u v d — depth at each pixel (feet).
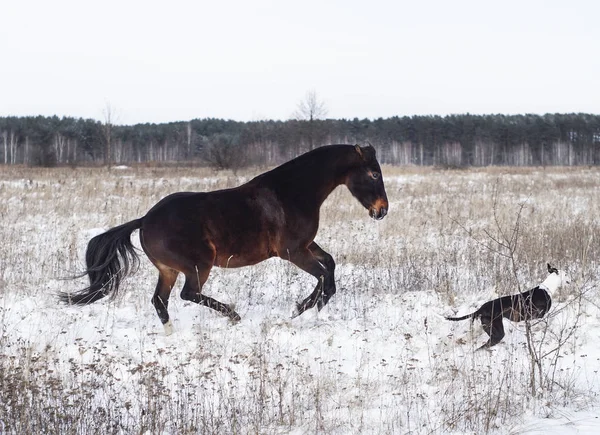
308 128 179.22
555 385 18.70
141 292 30.25
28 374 17.70
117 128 308.40
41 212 54.90
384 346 22.86
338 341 23.38
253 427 15.89
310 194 26.61
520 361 20.93
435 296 28.99
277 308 28.30
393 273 33.60
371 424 16.35
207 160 138.51
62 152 235.20
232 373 18.86
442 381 19.19
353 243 39.68
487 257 34.58
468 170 159.63
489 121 327.67
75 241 40.50
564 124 313.53
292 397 17.19
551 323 24.40
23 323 25.00
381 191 27.66
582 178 117.08
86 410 16.42
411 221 50.75
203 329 24.22
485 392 17.95
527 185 92.68
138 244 43.86
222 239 25.25
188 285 25.03
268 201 25.99
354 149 27.27
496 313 22.35
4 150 253.24
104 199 64.44
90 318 26.27
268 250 26.25
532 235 39.75
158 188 76.23
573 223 44.96
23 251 37.45
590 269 31.50
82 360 20.24
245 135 245.24
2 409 15.92
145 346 22.94
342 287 30.68
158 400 16.81
